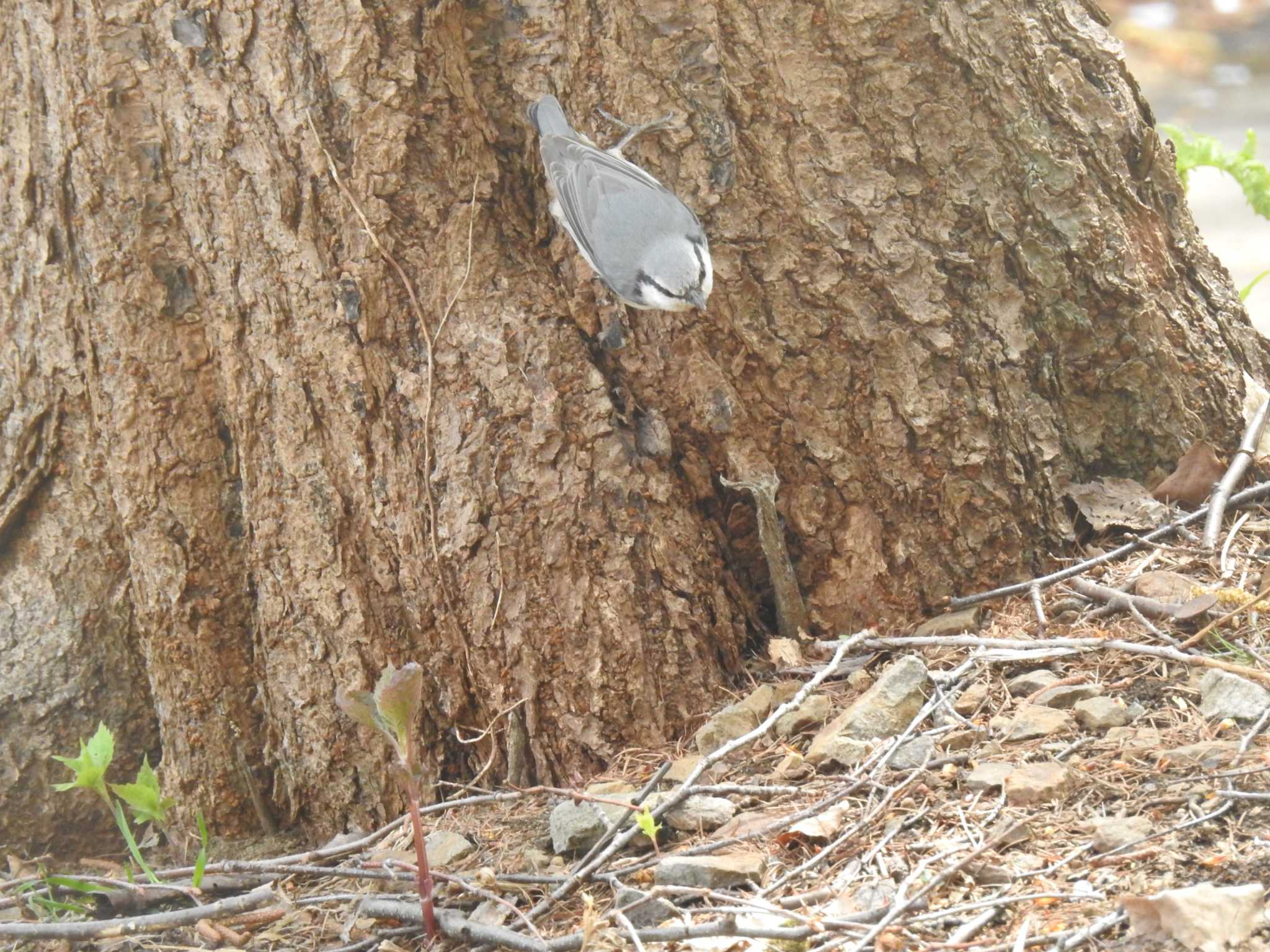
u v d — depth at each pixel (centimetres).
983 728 469
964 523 558
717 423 546
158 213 536
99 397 546
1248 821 390
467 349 530
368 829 549
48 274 545
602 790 492
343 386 529
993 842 394
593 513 527
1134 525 569
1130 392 582
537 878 441
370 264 527
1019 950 352
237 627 555
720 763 496
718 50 538
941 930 370
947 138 551
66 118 532
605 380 537
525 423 527
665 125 541
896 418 552
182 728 555
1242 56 1544
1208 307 622
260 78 526
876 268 549
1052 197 562
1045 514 568
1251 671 457
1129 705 469
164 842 568
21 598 572
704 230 543
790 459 557
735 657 552
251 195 529
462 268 533
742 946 382
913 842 417
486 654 532
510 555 528
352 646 538
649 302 514
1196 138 725
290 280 529
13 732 566
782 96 543
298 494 537
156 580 548
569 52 545
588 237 516
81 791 569
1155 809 407
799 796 457
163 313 539
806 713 505
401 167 529
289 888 497
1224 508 566
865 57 544
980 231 556
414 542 532
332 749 546
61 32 529
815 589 561
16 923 455
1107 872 382
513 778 533
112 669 574
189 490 547
